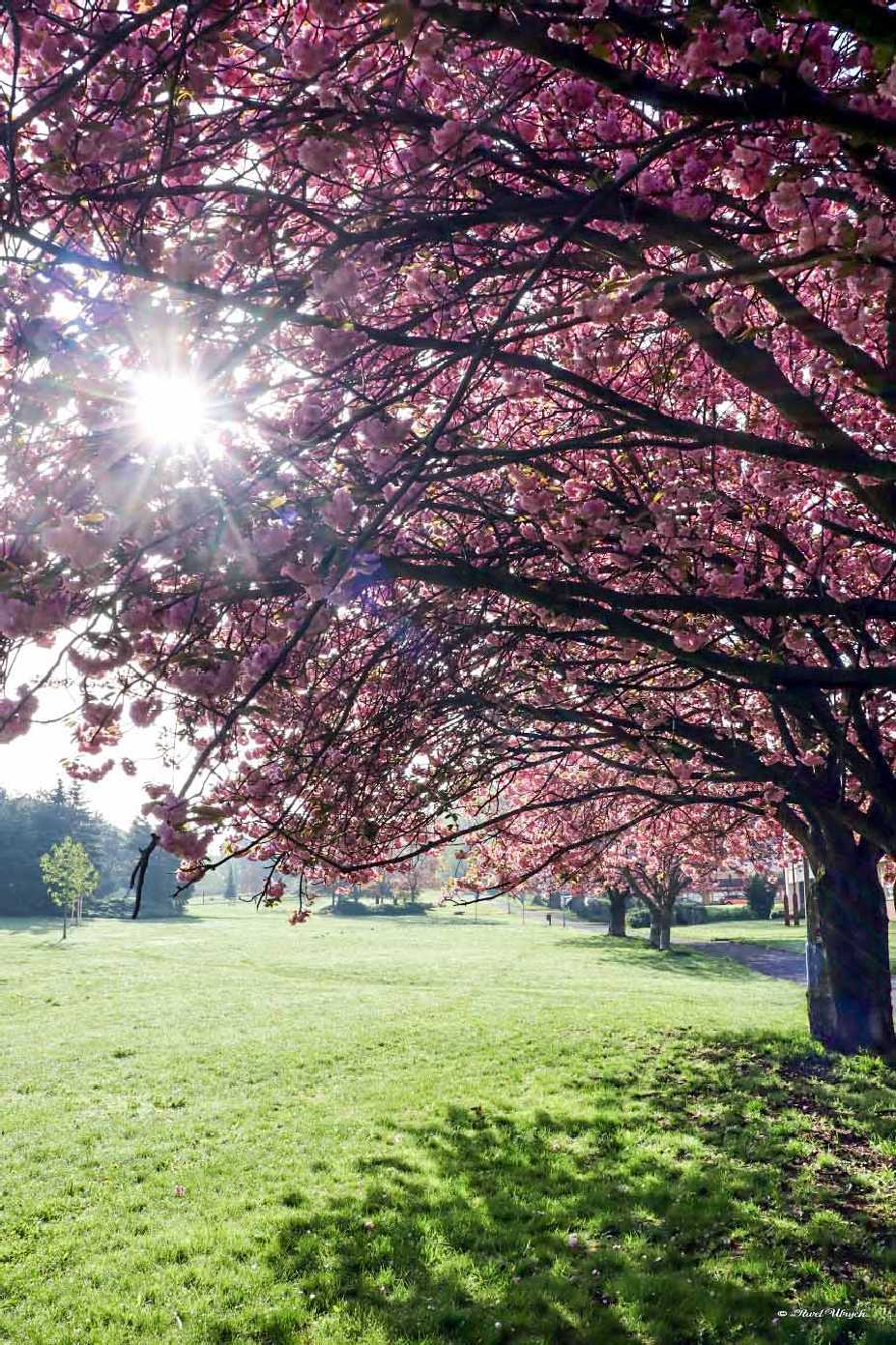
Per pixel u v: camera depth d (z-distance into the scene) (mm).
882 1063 11938
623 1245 7117
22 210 3301
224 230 3506
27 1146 10312
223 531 3385
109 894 87562
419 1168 9133
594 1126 10312
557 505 5289
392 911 66812
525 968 28562
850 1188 7996
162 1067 14164
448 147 3246
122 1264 7152
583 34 2680
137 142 3279
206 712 4137
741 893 73688
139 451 3268
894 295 3672
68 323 3402
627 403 4129
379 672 6832
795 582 7195
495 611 6898
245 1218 8031
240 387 3779
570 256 3953
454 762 7453
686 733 8305
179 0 2621
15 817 72875
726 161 3279
